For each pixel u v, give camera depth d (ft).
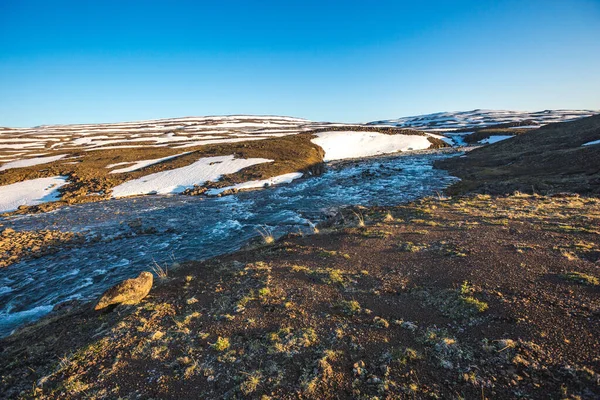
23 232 85.87
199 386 17.88
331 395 16.28
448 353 18.11
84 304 37.37
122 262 62.90
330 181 141.38
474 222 43.62
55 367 21.35
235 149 199.93
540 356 16.72
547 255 29.14
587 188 65.05
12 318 43.24
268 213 95.66
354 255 35.78
